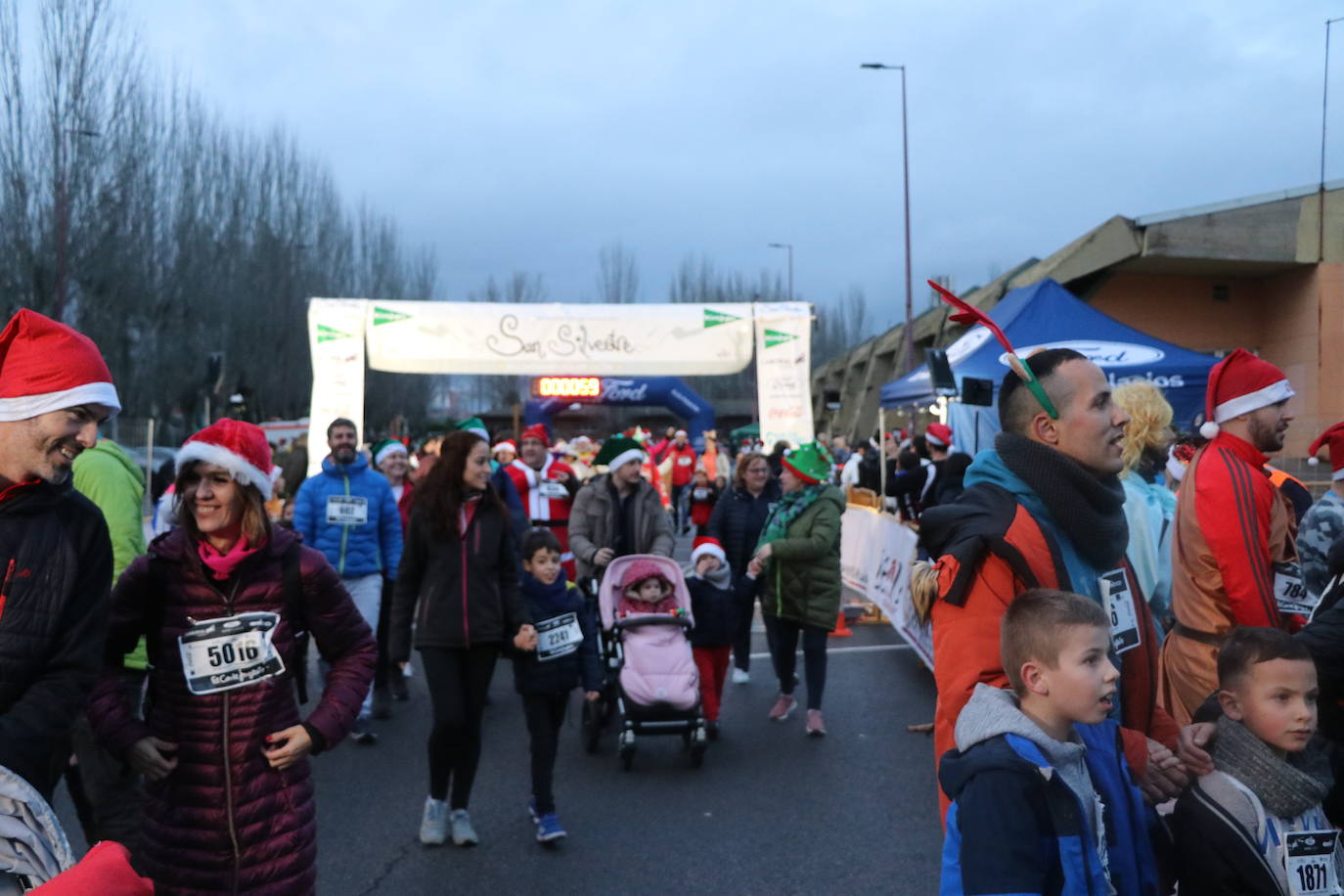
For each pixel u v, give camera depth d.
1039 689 2.27
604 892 4.52
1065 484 2.50
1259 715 2.71
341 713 3.15
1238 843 2.62
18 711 2.38
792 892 4.50
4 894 1.96
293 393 44.81
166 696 3.07
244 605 3.10
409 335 14.74
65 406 2.46
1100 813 2.23
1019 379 2.64
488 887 4.58
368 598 7.37
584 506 7.68
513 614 5.05
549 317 15.02
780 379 15.26
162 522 5.14
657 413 48.56
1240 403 3.51
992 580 2.48
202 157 40.75
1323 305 21.75
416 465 12.16
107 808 3.89
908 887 4.54
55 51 27.56
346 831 5.28
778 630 7.34
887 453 16.89
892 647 9.91
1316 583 3.76
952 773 2.21
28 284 27.89
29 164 27.94
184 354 36.84
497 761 6.52
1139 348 11.84
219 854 3.00
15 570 2.41
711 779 6.14
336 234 48.88
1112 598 2.63
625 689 6.30
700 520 11.20
